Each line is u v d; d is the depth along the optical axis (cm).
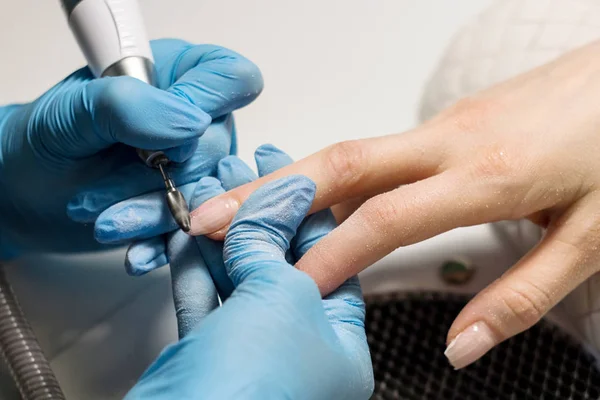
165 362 28
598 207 31
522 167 31
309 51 39
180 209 31
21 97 39
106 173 33
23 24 40
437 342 34
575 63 34
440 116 34
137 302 35
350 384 29
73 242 35
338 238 31
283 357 28
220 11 40
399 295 34
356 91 39
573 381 33
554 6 36
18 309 34
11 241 36
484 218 32
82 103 31
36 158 33
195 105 32
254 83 34
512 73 36
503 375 33
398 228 31
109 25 32
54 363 34
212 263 32
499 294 31
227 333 27
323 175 32
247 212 31
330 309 30
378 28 40
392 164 32
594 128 32
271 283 29
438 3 40
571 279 31
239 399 27
